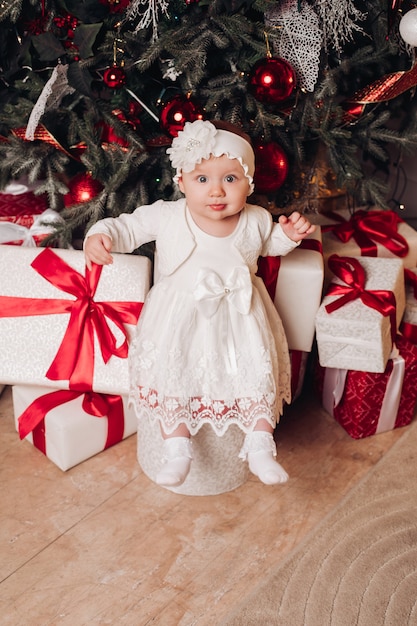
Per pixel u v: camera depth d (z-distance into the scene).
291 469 1.60
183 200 1.44
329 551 1.37
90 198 1.75
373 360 1.57
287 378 1.51
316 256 1.60
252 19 1.62
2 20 1.62
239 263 1.40
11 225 1.85
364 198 1.84
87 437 1.57
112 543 1.38
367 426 1.69
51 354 1.55
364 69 1.77
